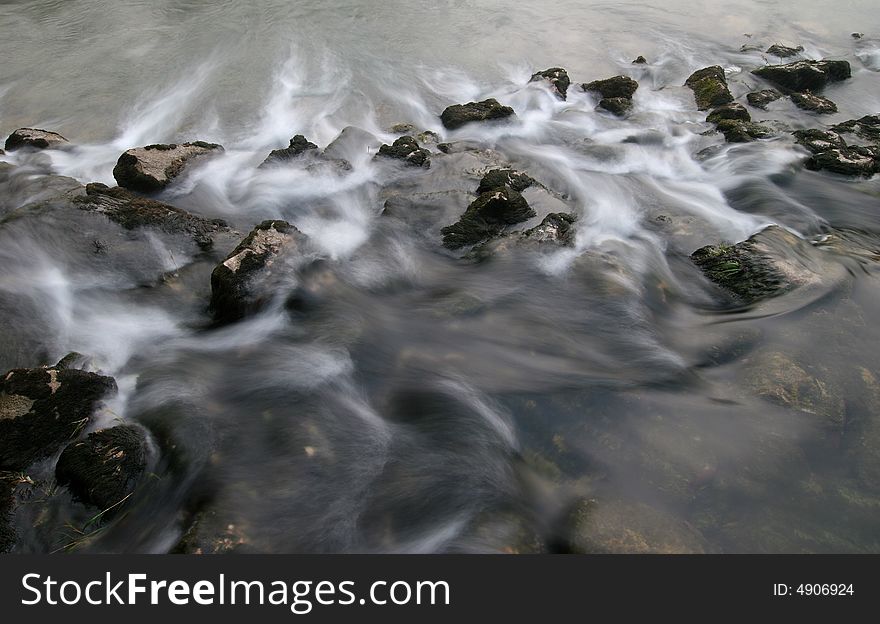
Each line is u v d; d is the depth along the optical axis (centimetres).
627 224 309
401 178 323
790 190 343
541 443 202
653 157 372
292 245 256
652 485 189
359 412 211
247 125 383
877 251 290
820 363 224
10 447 188
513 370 223
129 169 296
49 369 199
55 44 462
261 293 242
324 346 231
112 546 179
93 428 201
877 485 192
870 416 208
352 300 252
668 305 260
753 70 480
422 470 194
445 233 286
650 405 209
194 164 317
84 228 258
